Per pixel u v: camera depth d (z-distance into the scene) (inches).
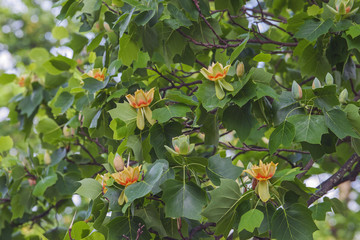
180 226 138.3
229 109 143.1
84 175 229.0
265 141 261.4
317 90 136.7
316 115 134.2
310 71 176.6
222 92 135.5
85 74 162.2
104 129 167.8
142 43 157.5
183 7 154.5
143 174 130.7
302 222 123.6
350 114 133.5
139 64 178.9
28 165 216.4
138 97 137.7
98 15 169.2
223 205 126.6
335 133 129.1
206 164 132.6
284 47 216.7
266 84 140.9
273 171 123.4
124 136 145.4
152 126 140.4
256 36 186.5
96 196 139.3
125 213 133.4
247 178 146.9
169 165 136.3
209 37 171.3
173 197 126.2
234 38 197.6
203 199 126.7
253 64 185.3
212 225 149.5
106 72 170.1
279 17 232.4
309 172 207.0
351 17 158.6
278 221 124.6
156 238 145.8
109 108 164.9
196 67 218.5
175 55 175.0
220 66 134.2
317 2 190.7
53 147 229.0
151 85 193.3
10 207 235.3
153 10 146.8
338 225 392.8
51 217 273.7
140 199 135.9
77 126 205.5
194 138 200.2
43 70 239.1
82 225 139.2
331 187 172.1
